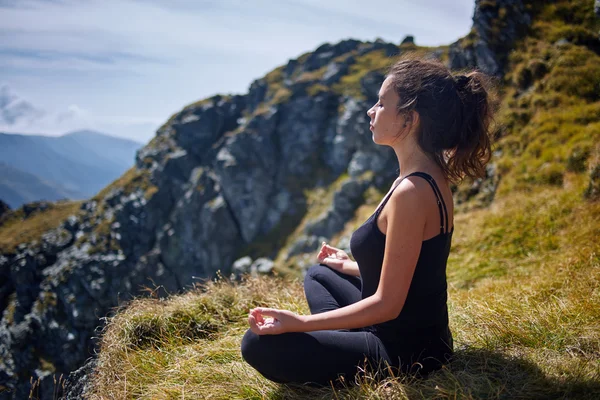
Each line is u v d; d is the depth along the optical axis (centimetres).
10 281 5678
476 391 240
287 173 5106
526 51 1959
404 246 229
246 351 257
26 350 4884
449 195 249
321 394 264
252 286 497
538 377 253
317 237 4197
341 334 256
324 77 5503
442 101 241
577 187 922
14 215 7956
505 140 1644
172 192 5456
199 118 5819
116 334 394
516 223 886
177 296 461
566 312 357
